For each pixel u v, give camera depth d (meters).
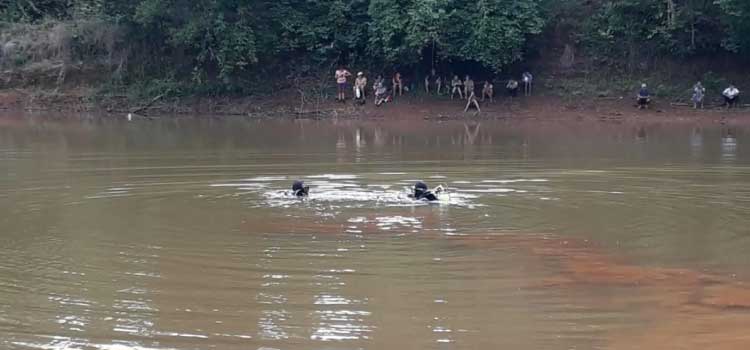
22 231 12.34
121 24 44.28
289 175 18.44
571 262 10.52
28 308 8.59
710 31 41.09
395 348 7.52
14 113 41.50
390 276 9.80
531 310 8.59
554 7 43.56
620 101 39.88
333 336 7.80
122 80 43.84
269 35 42.38
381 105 40.62
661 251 11.18
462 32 39.28
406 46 39.16
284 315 8.38
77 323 8.12
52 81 44.22
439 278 9.73
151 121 37.75
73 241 11.64
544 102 40.09
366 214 13.64
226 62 41.22
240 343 7.60
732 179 17.83
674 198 15.38
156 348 7.47
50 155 22.73
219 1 41.44
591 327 8.12
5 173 18.72
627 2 41.16
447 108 39.94
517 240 11.75
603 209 14.23
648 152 23.59
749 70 40.72
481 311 8.56
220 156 22.56
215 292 9.14
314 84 42.69
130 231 12.29
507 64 40.69
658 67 41.47
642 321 8.31
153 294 9.07
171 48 44.22
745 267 10.38
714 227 12.77
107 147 25.22
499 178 17.98
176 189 16.30
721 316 8.47
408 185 16.89
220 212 13.80
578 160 21.45
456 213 13.77
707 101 39.50
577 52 42.59
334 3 42.78
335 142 27.20
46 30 45.41
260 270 10.05
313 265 10.28
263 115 40.88
